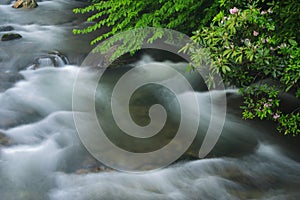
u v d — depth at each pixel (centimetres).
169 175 399
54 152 443
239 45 462
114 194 371
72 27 973
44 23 1012
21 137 478
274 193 375
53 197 370
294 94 529
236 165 419
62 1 1286
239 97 559
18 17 1068
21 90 632
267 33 445
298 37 439
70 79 679
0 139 468
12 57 746
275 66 421
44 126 510
